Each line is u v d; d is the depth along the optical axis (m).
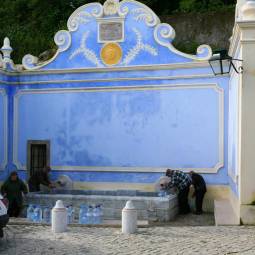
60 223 11.48
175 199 15.54
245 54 11.84
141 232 11.34
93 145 17.83
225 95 16.55
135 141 17.41
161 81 17.16
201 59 16.67
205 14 26.67
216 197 16.56
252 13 11.81
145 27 17.30
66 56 18.06
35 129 18.42
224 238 10.18
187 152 16.92
